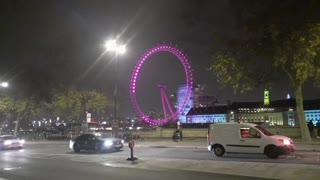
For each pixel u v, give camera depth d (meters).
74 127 66.44
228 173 16.02
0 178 16.06
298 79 31.88
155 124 73.62
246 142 22.41
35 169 19.39
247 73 32.66
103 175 16.45
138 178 15.25
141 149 32.69
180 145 35.72
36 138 63.00
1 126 81.31
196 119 130.25
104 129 67.19
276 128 44.91
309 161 19.53
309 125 45.31
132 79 66.50
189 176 15.45
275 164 17.89
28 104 61.59
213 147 23.75
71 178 15.79
